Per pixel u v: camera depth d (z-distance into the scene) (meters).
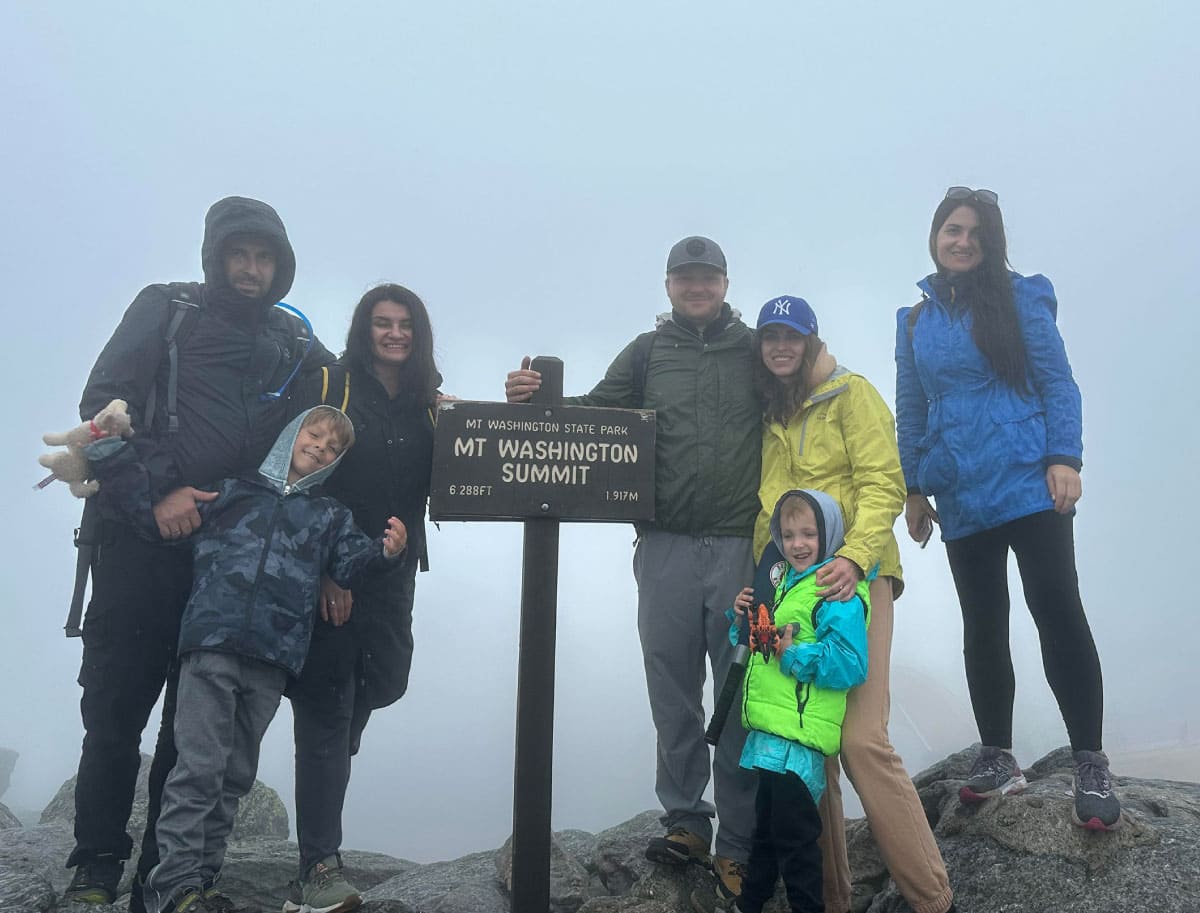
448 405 4.07
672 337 4.75
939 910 3.57
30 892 3.94
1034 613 4.09
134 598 4.05
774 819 3.55
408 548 4.49
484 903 4.64
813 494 3.91
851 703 3.75
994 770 4.22
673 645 4.38
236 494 4.07
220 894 3.73
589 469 4.15
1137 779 4.89
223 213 4.45
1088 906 3.51
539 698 3.93
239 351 4.39
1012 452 4.16
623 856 5.05
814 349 4.30
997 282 4.36
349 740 4.50
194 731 3.70
